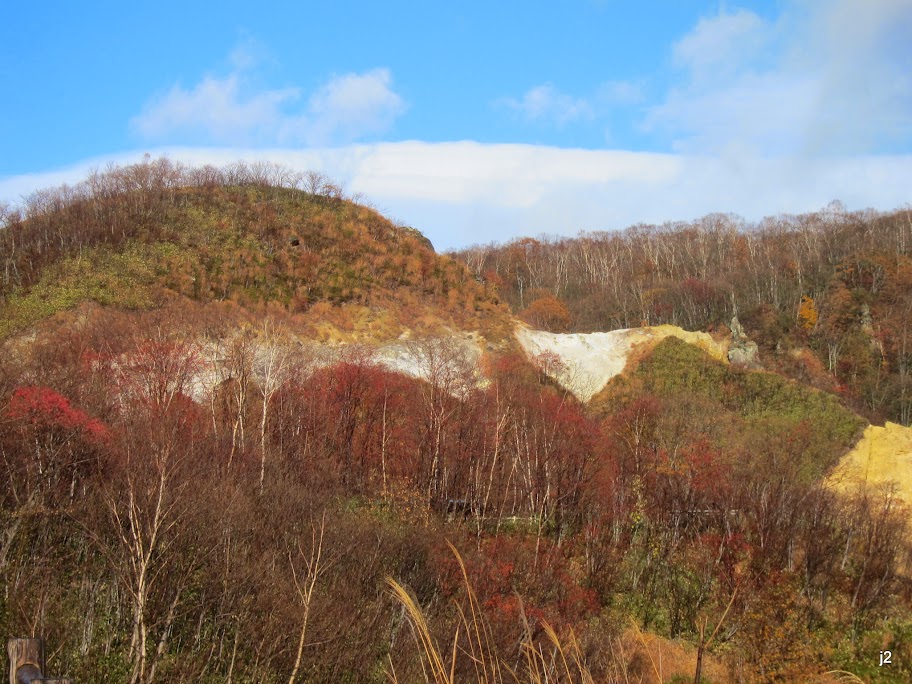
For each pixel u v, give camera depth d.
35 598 20.95
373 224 81.25
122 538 19.38
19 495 26.08
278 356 55.12
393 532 32.72
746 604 39.47
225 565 22.88
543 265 139.00
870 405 83.38
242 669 21.72
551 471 48.72
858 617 41.34
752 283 115.75
